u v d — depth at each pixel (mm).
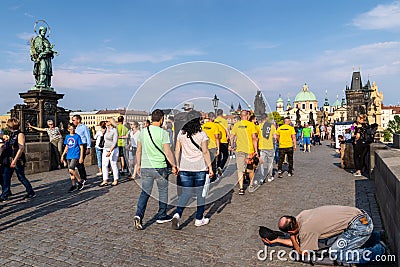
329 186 8898
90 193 8398
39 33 17844
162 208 5805
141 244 4832
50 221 5969
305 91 135625
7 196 7664
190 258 4332
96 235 5219
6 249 4664
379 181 6426
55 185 9523
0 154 7453
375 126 11062
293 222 4059
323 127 38844
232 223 5801
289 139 10602
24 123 15594
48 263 4207
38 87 17344
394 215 4121
